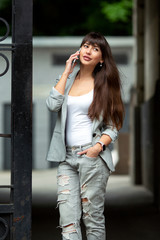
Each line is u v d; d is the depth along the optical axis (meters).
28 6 5.21
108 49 5.39
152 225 8.77
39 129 24.83
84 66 5.38
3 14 26.91
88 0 28.88
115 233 8.04
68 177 5.28
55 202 11.81
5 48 5.19
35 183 16.94
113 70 5.36
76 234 5.23
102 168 5.27
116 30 28.42
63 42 24.47
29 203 5.20
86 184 5.25
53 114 24.94
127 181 16.92
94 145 5.25
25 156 5.20
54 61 24.88
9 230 5.21
